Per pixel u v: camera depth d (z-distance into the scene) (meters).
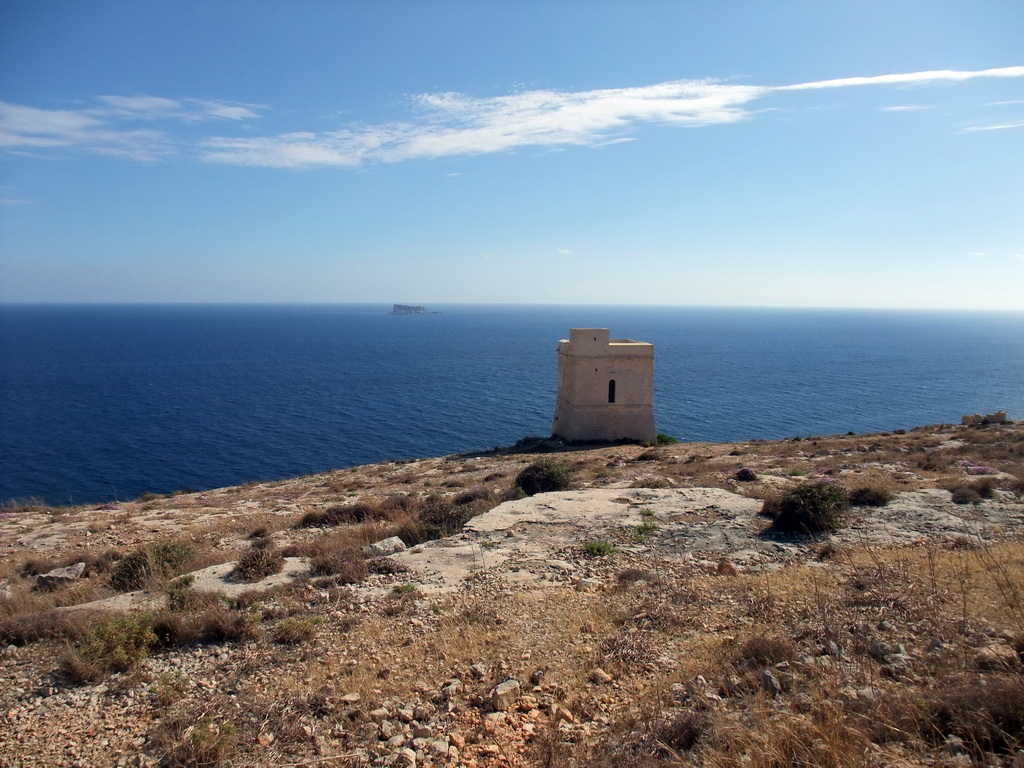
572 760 6.85
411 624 11.09
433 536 17.95
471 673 9.20
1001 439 31.84
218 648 10.20
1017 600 9.09
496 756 7.15
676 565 14.11
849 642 8.79
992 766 5.32
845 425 92.88
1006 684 6.32
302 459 75.56
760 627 9.91
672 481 24.70
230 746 7.43
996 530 15.52
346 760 7.19
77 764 7.12
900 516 17.25
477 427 91.81
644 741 6.84
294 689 8.80
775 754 5.88
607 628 10.57
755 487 22.41
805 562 13.87
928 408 108.38
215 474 69.62
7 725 7.93
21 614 11.22
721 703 7.47
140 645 9.93
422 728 7.68
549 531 17.41
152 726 7.86
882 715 6.34
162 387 134.62
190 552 16.69
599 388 48.22
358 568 14.20
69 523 25.34
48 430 91.12
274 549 16.83
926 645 8.35
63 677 9.09
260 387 134.75
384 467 42.47
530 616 11.27
